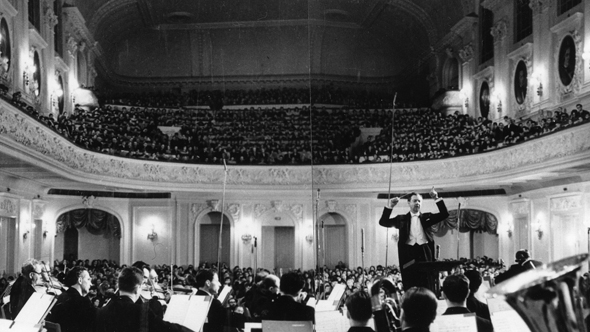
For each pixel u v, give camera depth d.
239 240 34.75
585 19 24.25
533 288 3.21
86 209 34.06
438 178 30.56
